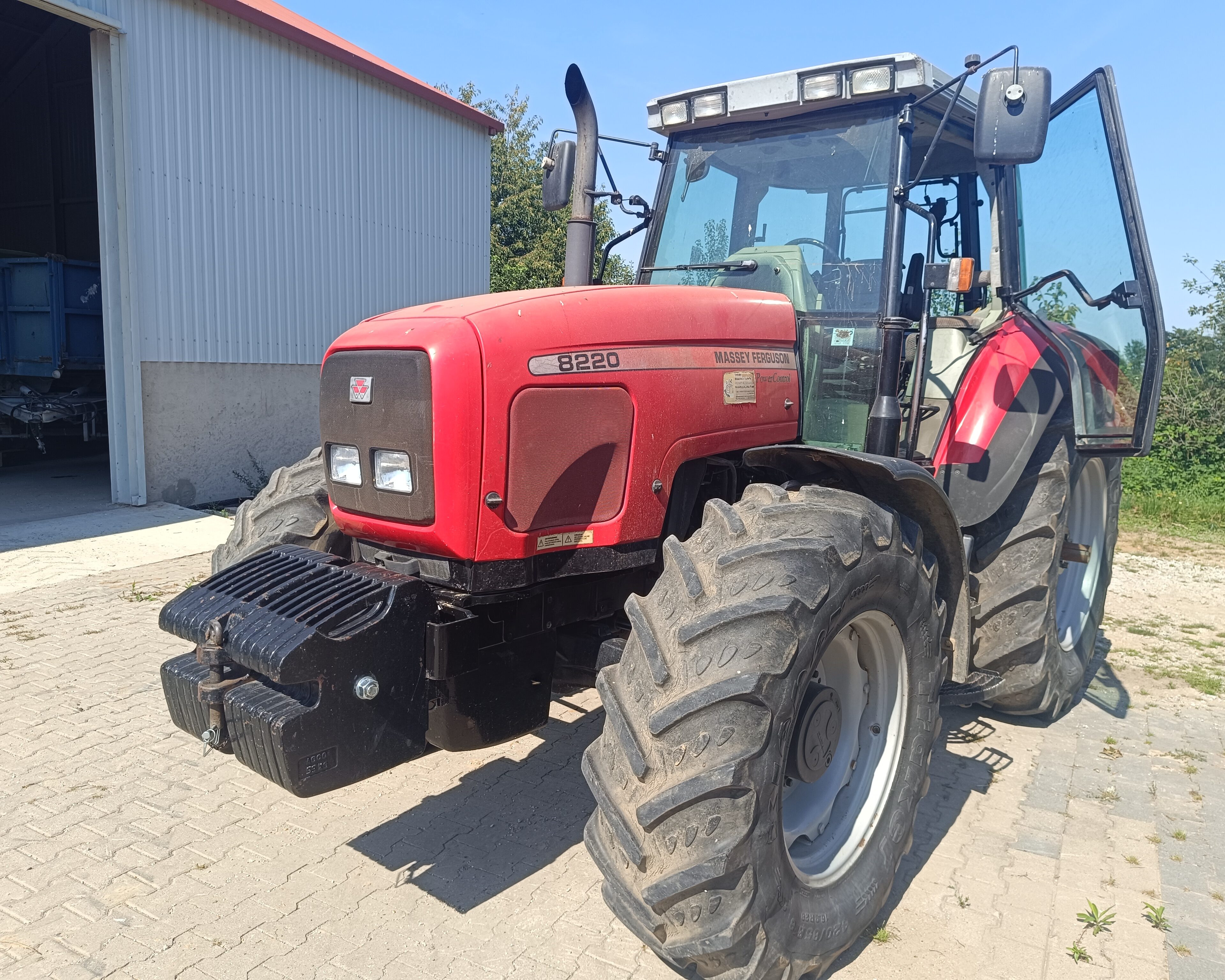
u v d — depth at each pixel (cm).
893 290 323
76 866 293
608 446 262
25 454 1192
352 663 231
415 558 260
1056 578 382
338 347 262
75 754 370
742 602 221
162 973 243
